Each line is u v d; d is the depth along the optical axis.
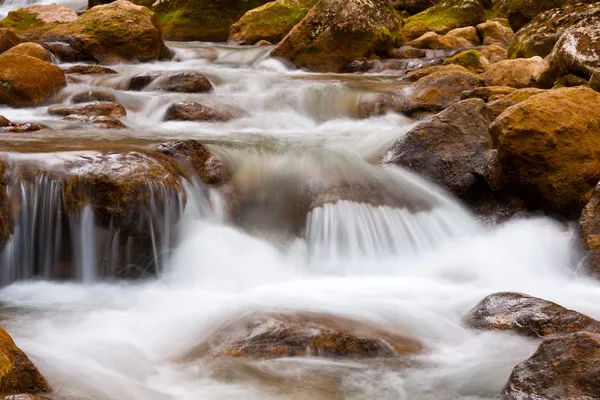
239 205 8.59
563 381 4.53
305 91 12.91
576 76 11.91
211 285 7.44
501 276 7.75
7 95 11.80
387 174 9.33
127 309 6.73
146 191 7.51
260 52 19.08
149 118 11.93
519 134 8.49
